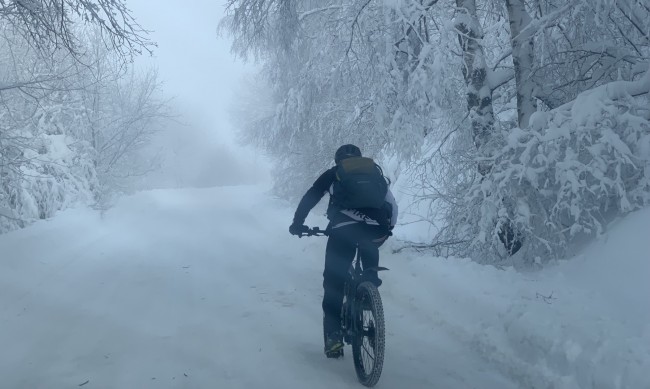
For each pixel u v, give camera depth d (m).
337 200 4.50
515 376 4.61
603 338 4.21
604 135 6.49
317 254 10.09
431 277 6.85
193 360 4.85
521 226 7.50
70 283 7.92
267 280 8.15
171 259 10.06
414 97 9.04
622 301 5.27
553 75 8.73
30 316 6.22
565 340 4.41
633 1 7.57
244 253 10.73
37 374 4.58
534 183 6.96
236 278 8.34
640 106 6.75
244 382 4.35
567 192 6.68
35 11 8.70
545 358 4.49
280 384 4.31
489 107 8.55
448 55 8.62
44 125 16.27
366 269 4.45
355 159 4.54
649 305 4.98
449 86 8.72
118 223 15.51
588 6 7.50
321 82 13.70
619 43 8.50
